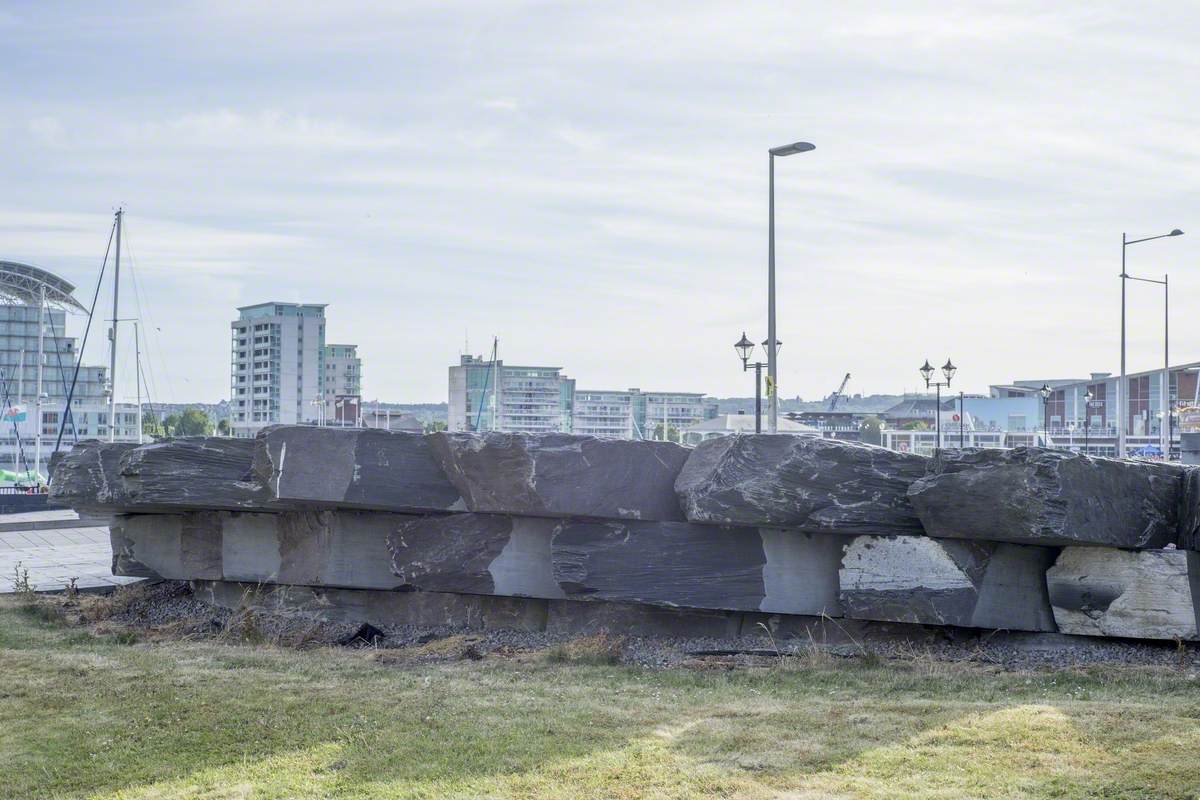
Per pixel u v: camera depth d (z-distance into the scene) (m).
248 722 9.46
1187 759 7.59
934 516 12.02
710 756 8.16
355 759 8.38
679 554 13.32
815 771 7.74
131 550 17.52
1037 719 8.68
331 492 14.30
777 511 12.62
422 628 14.88
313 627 14.58
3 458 112.75
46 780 8.28
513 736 8.77
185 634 14.64
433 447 14.43
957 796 7.11
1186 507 11.80
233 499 15.18
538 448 13.32
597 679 11.07
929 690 10.23
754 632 13.51
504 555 14.21
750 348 30.75
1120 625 11.86
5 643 13.61
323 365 165.88
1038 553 12.37
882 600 12.51
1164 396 65.12
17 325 126.75
